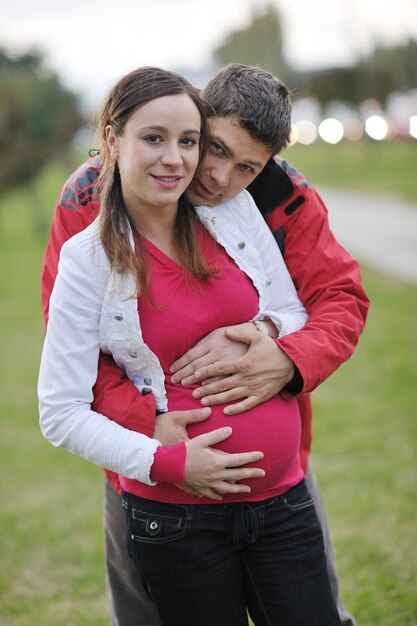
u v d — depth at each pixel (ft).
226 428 5.95
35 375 22.22
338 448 14.70
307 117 115.34
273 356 6.17
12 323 29.60
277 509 6.11
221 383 6.08
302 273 7.03
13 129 58.03
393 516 11.80
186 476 5.70
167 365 6.11
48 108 59.62
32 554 11.59
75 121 60.49
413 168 73.36
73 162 66.90
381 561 10.53
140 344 5.87
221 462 5.77
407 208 47.62
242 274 6.40
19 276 40.37
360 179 69.56
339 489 12.88
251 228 6.71
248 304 6.31
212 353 6.09
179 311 5.98
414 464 13.71
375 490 12.76
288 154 113.39
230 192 6.45
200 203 6.45
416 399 17.04
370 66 90.63
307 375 6.23
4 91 57.93
